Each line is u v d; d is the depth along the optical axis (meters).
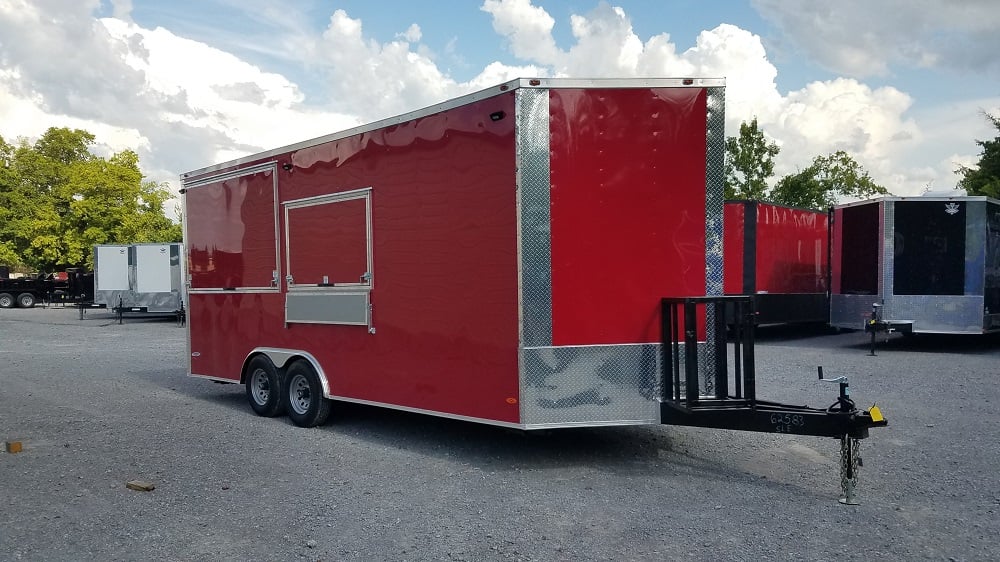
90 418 7.77
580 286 5.24
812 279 16.25
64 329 20.95
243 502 4.78
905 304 12.65
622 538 4.03
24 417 7.84
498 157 5.33
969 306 12.30
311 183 7.11
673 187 5.30
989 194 27.14
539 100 5.19
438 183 5.82
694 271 5.34
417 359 6.06
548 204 5.20
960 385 9.14
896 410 7.57
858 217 13.51
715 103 5.34
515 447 6.23
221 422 7.54
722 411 5.00
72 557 3.85
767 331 18.05
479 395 5.56
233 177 8.20
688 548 3.87
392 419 7.61
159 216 38.56
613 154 5.25
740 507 4.55
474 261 5.55
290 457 6.00
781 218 15.05
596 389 5.27
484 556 3.80
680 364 5.28
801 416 4.72
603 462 5.70
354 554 3.85
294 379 7.41
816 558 3.73
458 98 5.62
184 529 4.27
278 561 3.77
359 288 6.59
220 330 8.52
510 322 5.30
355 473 5.48
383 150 6.30
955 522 4.26
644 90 5.27
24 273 43.09
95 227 36.41
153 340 17.47
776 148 27.19
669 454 5.91
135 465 5.76
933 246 12.49
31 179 44.47
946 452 5.88
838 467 5.48
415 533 4.15
